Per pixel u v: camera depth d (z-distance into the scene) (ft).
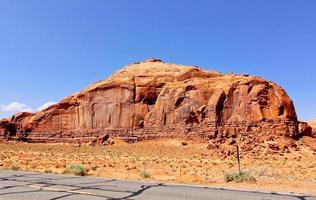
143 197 35.45
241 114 292.40
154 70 404.16
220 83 331.16
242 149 223.30
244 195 37.09
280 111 277.44
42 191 39.96
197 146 284.61
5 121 421.18
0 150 254.27
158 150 274.36
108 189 41.47
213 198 34.99
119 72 429.79
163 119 334.65
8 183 48.34
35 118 417.90
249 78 309.63
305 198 35.37
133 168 127.24
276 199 34.53
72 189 41.50
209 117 302.45
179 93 337.31
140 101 366.84
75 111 400.26
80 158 186.60
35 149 293.02
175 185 46.29
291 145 235.81
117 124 363.97
